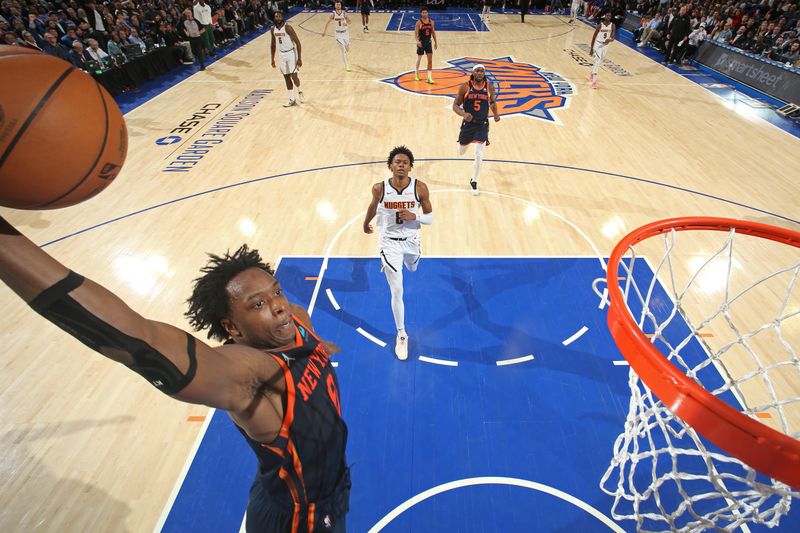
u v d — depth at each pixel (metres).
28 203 0.99
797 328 4.45
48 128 0.92
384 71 12.65
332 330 4.54
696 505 3.11
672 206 6.36
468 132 6.17
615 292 2.20
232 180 7.11
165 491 3.24
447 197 6.62
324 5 23.28
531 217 6.18
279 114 9.63
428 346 4.36
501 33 17.42
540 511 3.12
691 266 5.27
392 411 3.79
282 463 1.34
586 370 4.11
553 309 4.75
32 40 9.33
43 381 4.03
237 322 1.31
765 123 9.10
